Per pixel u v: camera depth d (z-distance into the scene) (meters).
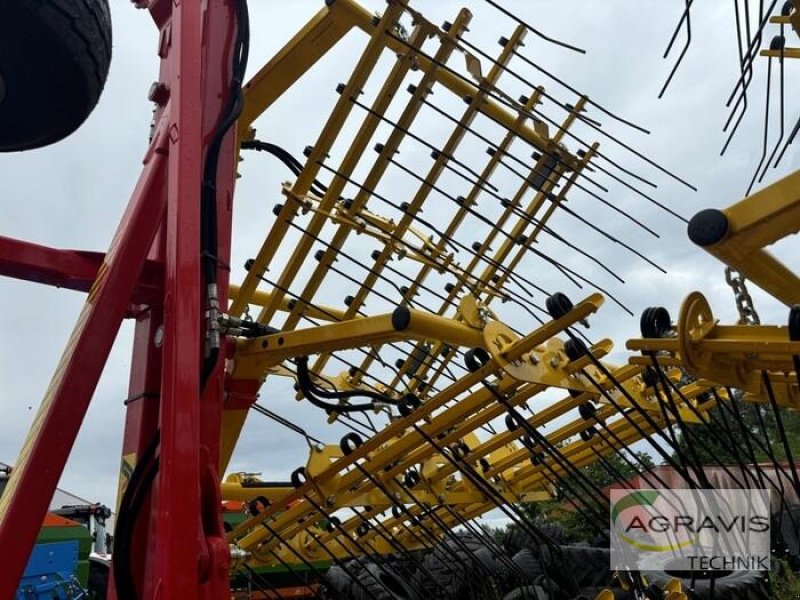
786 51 2.95
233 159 2.87
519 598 5.29
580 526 8.08
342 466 4.53
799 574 5.39
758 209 1.98
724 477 4.26
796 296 2.50
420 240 5.68
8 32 2.44
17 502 2.05
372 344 3.43
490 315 3.80
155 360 2.60
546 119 4.91
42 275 2.60
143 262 2.40
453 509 6.12
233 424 3.49
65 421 2.17
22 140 2.88
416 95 4.53
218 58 2.86
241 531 5.10
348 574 5.91
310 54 4.50
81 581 8.11
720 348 2.50
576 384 3.99
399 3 4.21
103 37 2.60
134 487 2.32
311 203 4.79
